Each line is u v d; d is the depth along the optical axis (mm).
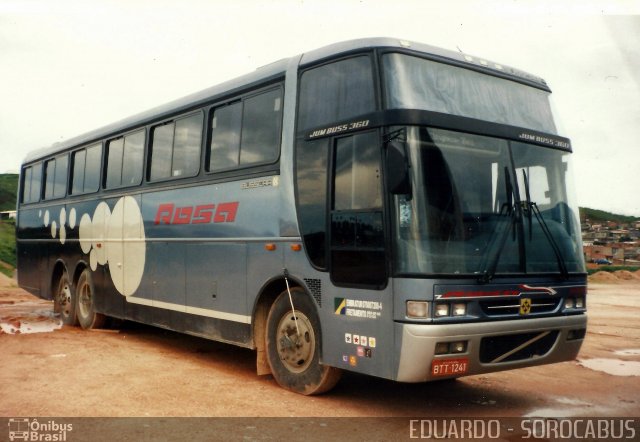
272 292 7555
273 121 7516
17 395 6723
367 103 6246
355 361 6141
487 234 6113
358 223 6180
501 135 6535
